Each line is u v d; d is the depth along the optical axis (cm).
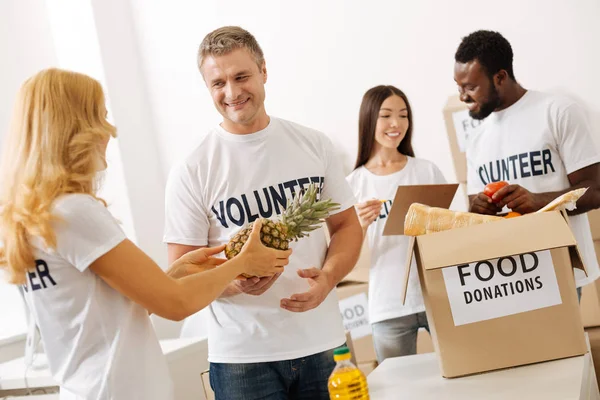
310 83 432
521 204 222
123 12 480
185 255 187
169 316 158
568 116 249
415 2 398
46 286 155
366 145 316
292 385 204
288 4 434
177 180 207
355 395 150
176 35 473
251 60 199
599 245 312
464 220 182
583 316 307
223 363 203
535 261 175
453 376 177
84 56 465
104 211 154
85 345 156
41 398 290
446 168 399
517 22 373
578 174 248
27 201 149
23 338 374
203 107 471
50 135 152
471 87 261
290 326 199
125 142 468
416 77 402
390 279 295
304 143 211
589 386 171
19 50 439
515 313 176
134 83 480
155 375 161
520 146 257
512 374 171
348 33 418
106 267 152
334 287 212
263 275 182
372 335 336
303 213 192
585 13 358
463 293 177
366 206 288
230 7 453
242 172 203
